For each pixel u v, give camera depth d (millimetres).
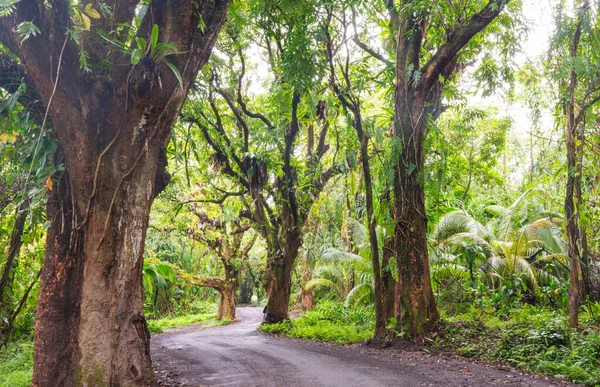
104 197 5285
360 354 8844
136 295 5422
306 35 10414
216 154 14992
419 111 10031
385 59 11867
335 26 11805
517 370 6992
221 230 23141
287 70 10633
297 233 16078
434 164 10648
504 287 13727
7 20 5031
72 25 5031
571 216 8797
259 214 16094
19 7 4789
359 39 12656
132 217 5391
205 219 22375
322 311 17219
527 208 16406
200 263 33500
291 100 14125
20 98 5512
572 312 8586
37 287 11438
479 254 14812
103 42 5516
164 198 17406
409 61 10219
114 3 5750
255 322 23828
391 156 10078
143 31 5711
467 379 6223
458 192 21672
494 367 7230
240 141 15328
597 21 8656
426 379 6227
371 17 11898
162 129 5727
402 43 10312
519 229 15539
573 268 8734
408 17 9977
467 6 10273
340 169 15133
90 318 5102
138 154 5449
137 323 5371
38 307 5375
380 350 9398
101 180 5293
